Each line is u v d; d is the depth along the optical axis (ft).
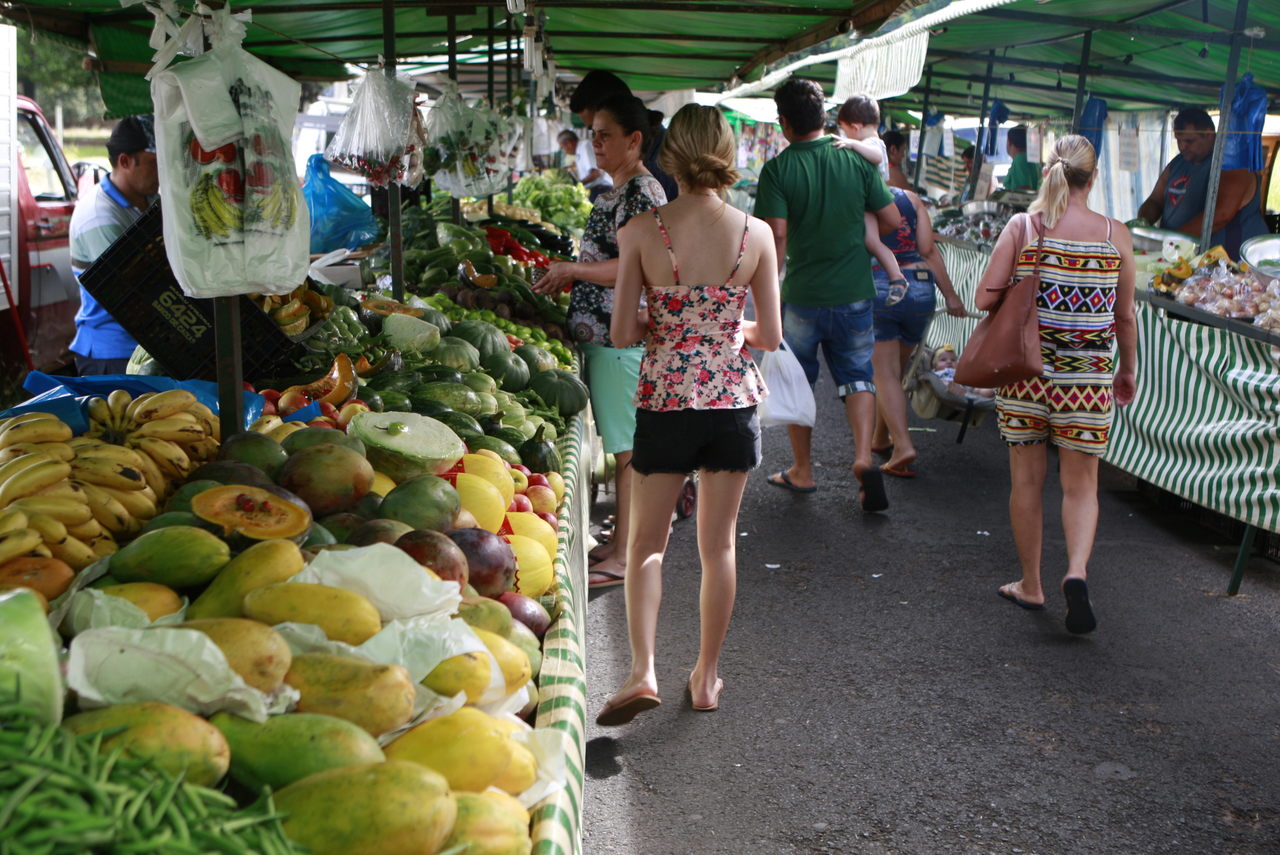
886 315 22.13
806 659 14.28
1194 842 10.39
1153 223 27.45
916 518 20.25
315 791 4.34
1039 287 14.28
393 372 13.43
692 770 11.60
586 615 14.82
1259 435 16.69
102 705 4.58
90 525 6.72
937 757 11.87
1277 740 12.28
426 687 5.50
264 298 13.19
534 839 5.27
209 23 7.87
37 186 28.86
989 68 37.50
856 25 18.37
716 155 11.18
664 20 22.27
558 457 12.58
